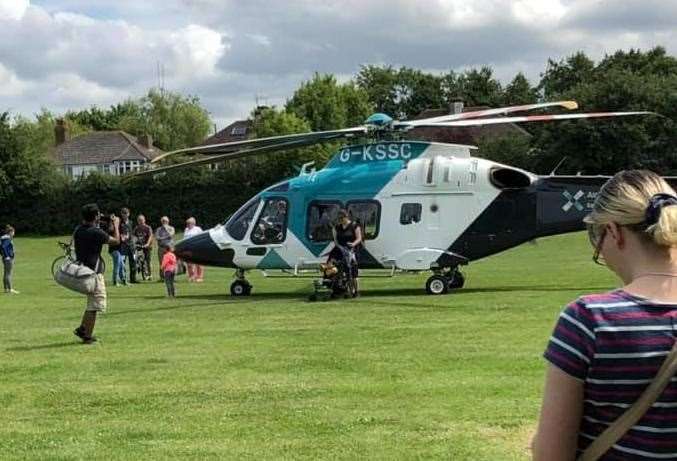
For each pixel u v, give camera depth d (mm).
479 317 12586
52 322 13594
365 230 16703
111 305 16156
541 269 22688
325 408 7086
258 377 8461
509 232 16312
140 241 23281
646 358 2176
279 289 19250
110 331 12156
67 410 7262
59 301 17641
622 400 2197
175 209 53094
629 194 2332
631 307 2240
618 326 2215
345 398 7438
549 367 2287
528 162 55188
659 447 2168
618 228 2357
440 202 16438
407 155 16812
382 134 16922
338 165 17250
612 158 53719
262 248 17328
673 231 2232
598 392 2221
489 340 10359
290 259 17203
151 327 12516
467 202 16359
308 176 17359
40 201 55562
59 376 8742
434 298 15703
